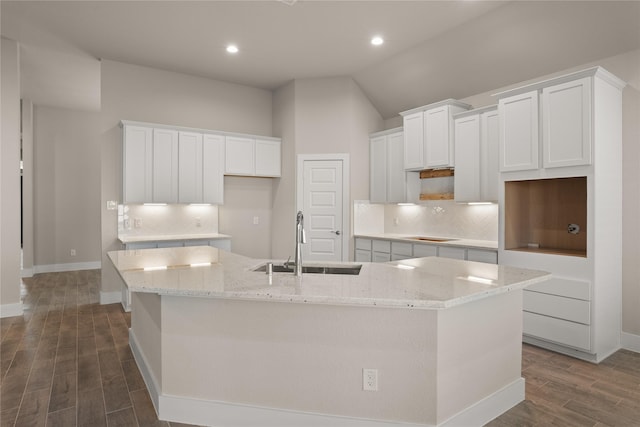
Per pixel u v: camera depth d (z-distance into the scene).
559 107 3.20
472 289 1.85
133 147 4.62
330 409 1.97
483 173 4.16
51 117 6.90
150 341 2.51
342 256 5.42
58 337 3.57
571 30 3.38
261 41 4.27
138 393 2.49
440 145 4.57
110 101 4.79
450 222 4.97
